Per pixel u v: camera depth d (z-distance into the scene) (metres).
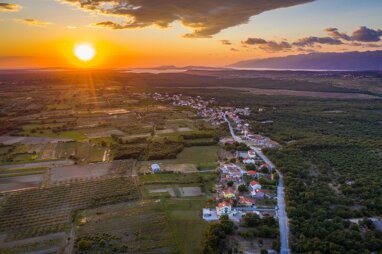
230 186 148.38
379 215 120.00
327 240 102.00
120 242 104.88
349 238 102.69
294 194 134.88
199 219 119.31
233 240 104.81
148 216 121.12
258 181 150.88
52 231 112.06
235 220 116.75
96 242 104.69
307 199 130.12
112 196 138.38
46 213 124.31
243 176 158.38
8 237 108.69
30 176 160.88
